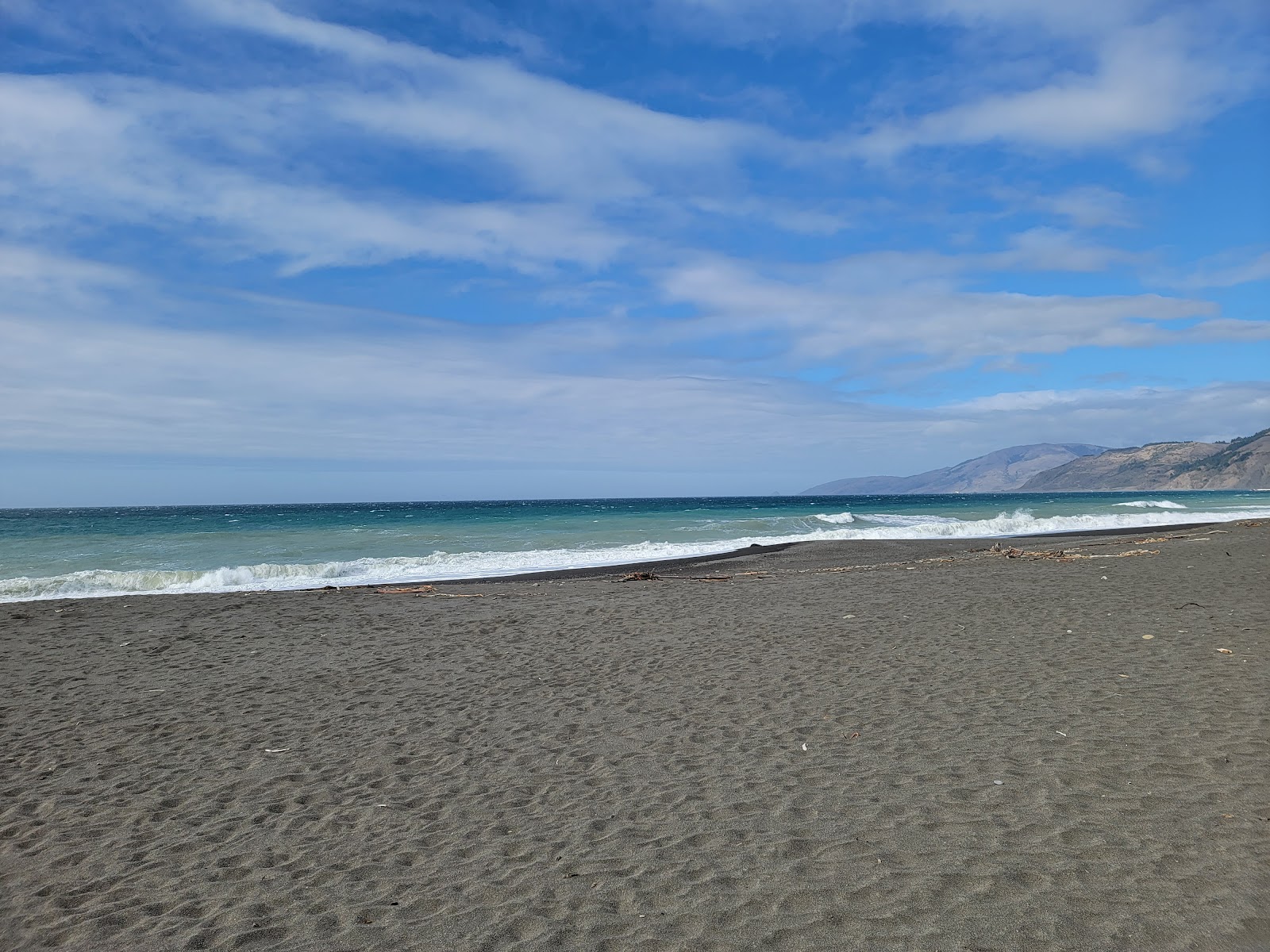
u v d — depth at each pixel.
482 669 9.20
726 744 6.08
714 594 14.41
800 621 11.09
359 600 15.61
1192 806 4.41
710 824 4.65
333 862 4.49
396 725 7.09
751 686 7.71
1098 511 52.41
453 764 6.01
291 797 5.52
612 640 10.48
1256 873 3.65
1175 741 5.43
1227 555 16.33
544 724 6.91
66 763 6.41
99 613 14.31
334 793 5.55
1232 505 62.38
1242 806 4.36
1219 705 6.12
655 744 6.19
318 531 38.06
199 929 3.84
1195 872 3.70
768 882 3.91
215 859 4.62
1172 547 19.16
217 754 6.52
